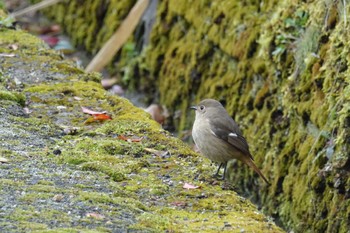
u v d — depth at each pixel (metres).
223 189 9.43
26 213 7.91
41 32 20.53
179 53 15.95
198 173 9.77
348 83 10.88
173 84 15.97
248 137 13.52
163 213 8.56
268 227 8.31
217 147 10.73
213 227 8.20
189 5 15.84
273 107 13.02
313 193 11.36
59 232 7.46
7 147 9.80
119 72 17.64
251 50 13.77
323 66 11.62
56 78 12.53
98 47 18.75
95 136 10.59
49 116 11.15
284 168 12.40
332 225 10.84
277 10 13.12
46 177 8.98
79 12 19.83
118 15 18.12
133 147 10.20
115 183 9.14
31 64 12.99
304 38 12.30
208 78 14.97
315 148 11.49
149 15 17.20
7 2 22.45
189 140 15.10
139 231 7.85
